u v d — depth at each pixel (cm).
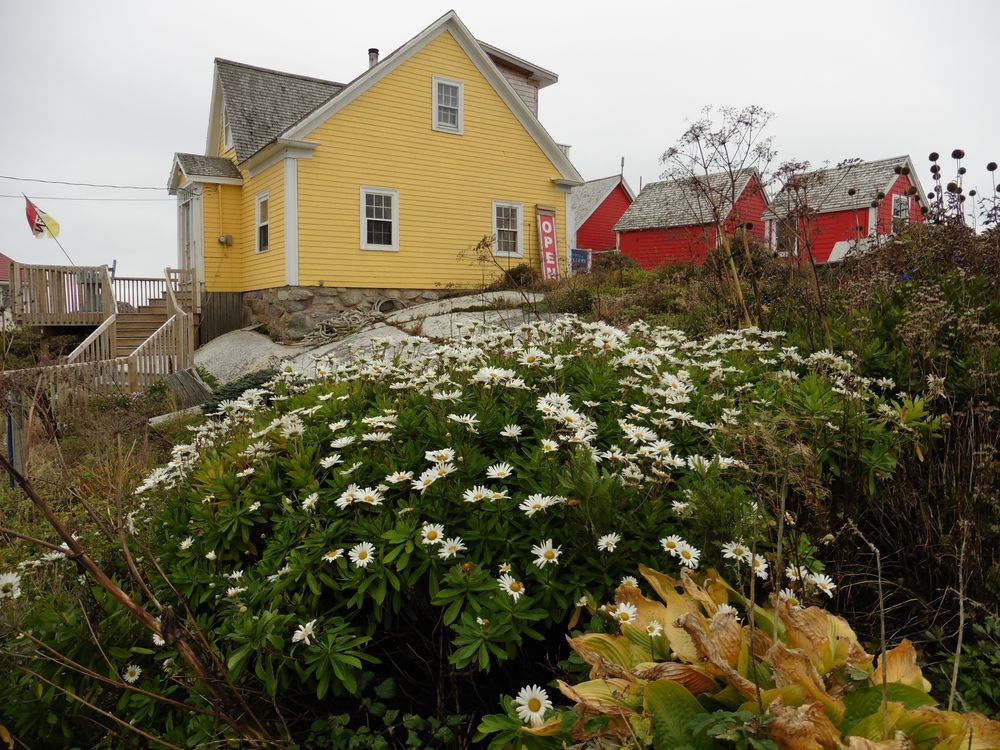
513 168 1792
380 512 235
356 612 217
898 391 349
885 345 367
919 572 272
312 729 202
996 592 239
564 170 1881
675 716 141
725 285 568
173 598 247
